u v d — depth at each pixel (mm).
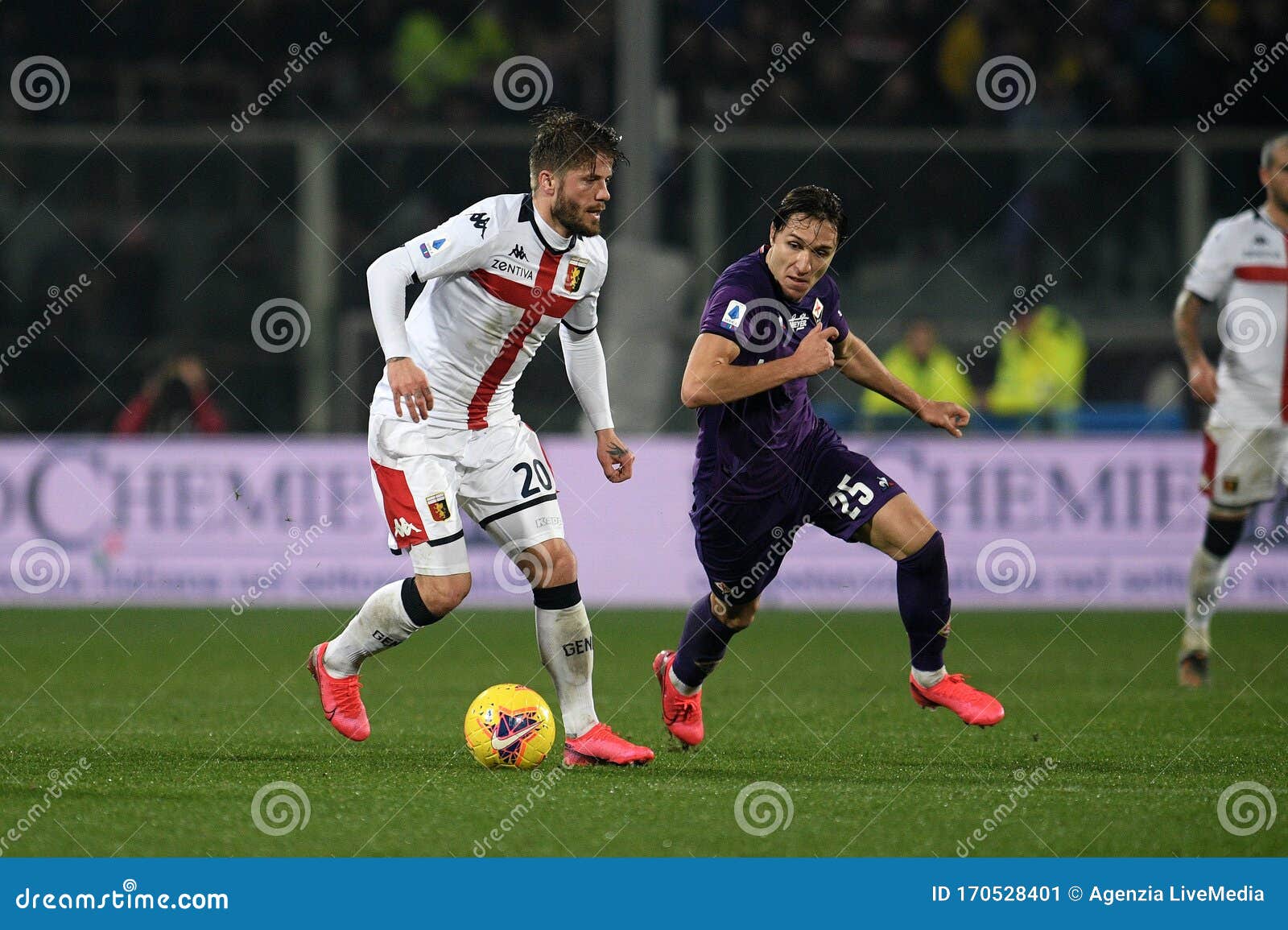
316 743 20797
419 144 47312
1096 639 35938
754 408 18734
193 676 29109
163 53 57219
